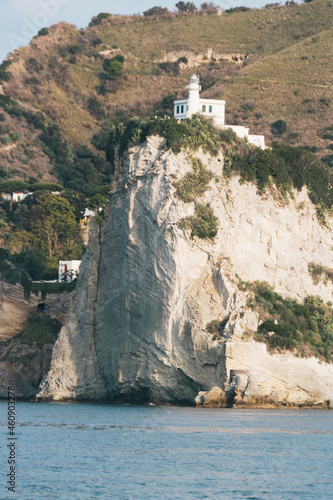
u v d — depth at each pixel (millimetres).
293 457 84438
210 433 99250
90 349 151625
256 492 69000
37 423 110562
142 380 137375
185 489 69500
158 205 139750
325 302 153500
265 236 148375
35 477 73625
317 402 132125
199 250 136750
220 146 148375
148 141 146250
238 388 126938
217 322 132375
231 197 146250
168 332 134125
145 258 140375
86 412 126688
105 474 75062
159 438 95625
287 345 131875
